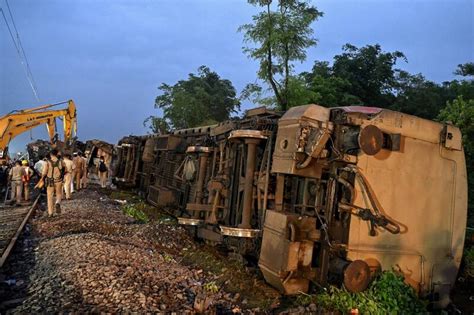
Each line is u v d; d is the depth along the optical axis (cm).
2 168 2019
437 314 699
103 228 1127
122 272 678
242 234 767
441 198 728
